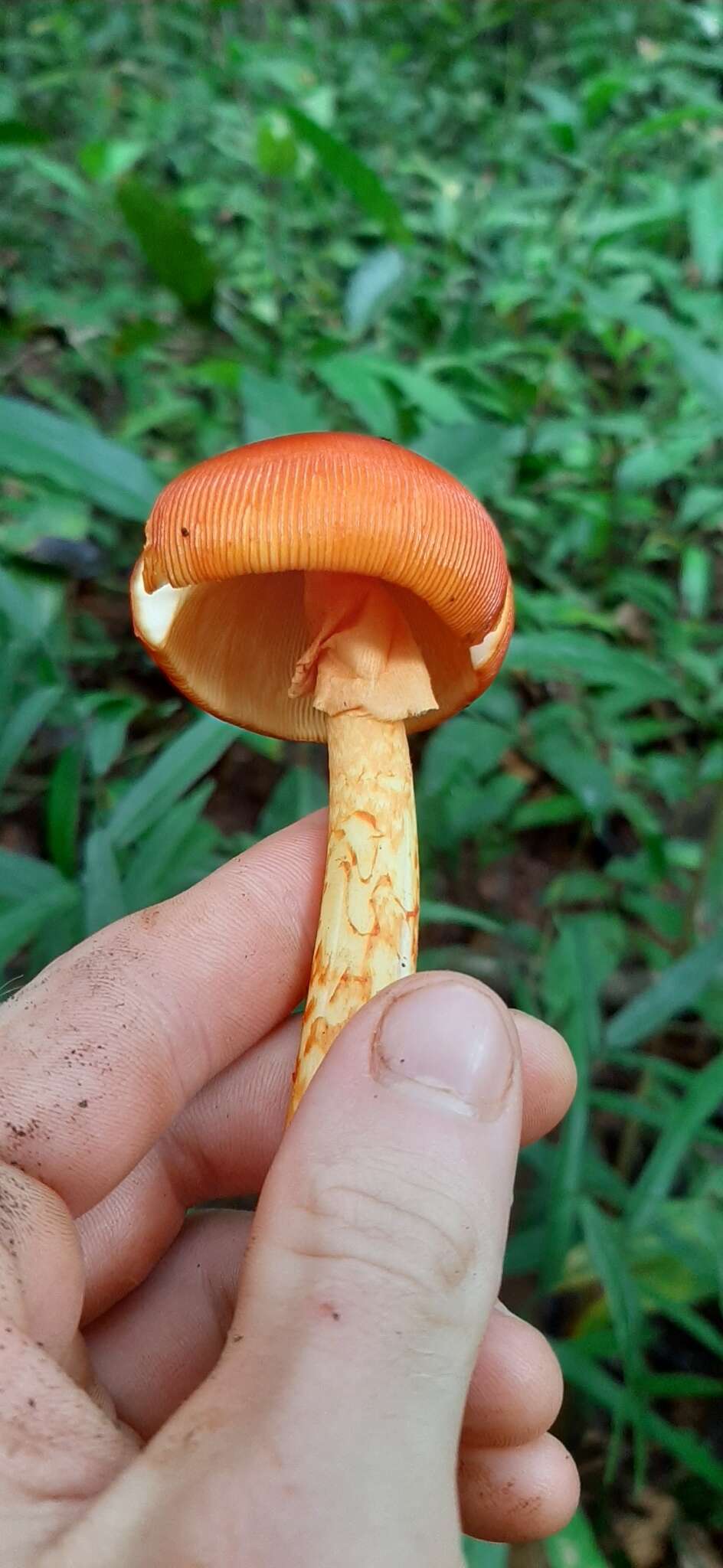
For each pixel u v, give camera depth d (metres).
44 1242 0.09
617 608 0.30
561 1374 0.13
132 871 0.17
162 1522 0.07
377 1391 0.07
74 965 0.13
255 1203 0.19
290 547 0.09
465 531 0.10
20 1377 0.08
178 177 0.44
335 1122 0.08
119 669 0.28
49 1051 0.11
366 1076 0.09
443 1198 0.08
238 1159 0.15
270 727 0.15
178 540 0.10
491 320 0.36
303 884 0.14
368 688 0.12
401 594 0.14
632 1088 0.22
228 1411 0.07
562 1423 0.17
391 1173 0.08
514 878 0.26
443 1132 0.08
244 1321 0.08
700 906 0.22
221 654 0.14
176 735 0.26
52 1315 0.09
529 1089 0.14
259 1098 0.15
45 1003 0.12
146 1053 0.12
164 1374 0.14
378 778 0.12
